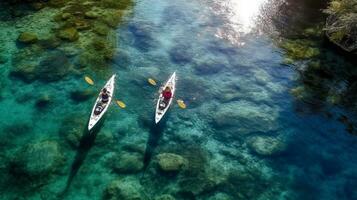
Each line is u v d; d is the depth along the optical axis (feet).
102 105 78.33
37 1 112.06
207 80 95.09
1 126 73.26
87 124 75.92
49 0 113.80
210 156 74.74
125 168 68.59
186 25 115.65
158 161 70.64
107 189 64.49
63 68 88.94
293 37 117.60
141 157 71.36
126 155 71.05
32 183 63.36
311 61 107.55
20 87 82.58
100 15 110.93
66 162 67.87
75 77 87.51
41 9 109.09
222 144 77.92
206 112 85.05
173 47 104.47
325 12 122.83
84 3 115.65
